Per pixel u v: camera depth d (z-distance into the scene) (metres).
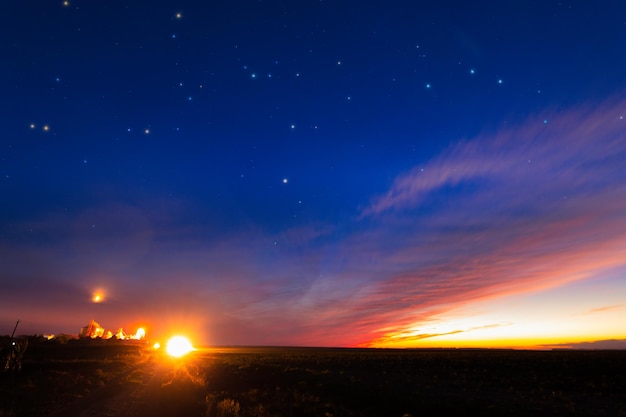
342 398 23.50
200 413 15.68
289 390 25.41
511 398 24.89
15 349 30.98
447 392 27.28
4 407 16.09
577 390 28.62
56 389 22.20
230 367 45.22
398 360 58.28
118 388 24.42
